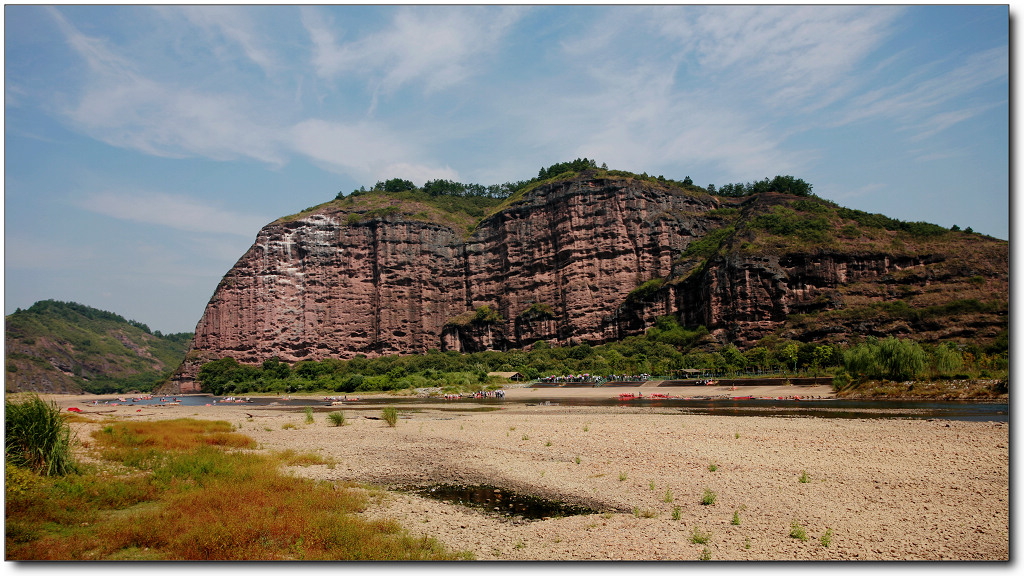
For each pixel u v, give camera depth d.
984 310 121.25
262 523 21.97
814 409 63.75
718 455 35.16
